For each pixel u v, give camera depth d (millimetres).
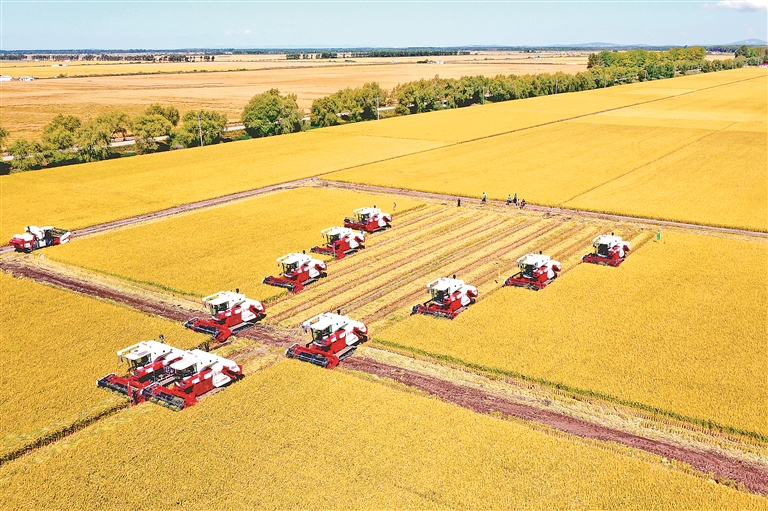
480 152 114000
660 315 44125
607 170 96812
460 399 34250
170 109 138500
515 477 26844
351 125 155750
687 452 29500
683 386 34438
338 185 90312
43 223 71875
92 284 52969
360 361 38750
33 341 41438
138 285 52125
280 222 70000
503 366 36906
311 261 52219
